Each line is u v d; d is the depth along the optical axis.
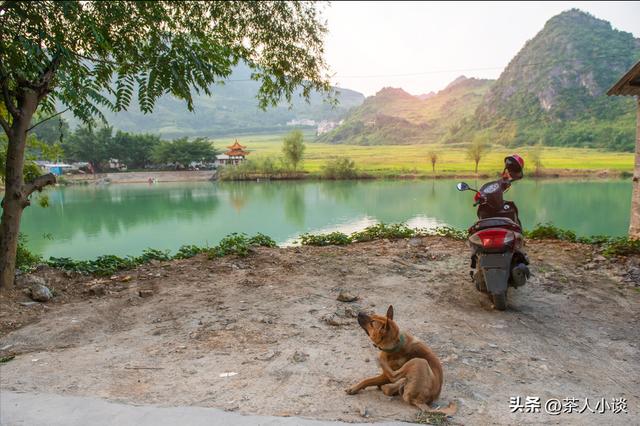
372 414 3.03
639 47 190.00
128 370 3.86
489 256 5.16
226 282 6.29
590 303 5.38
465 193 51.28
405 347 3.30
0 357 4.22
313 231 26.38
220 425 2.90
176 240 24.98
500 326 4.74
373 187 64.06
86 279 6.59
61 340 4.61
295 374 3.67
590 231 25.12
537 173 78.44
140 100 6.05
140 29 6.55
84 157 98.38
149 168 104.12
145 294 5.89
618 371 3.84
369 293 5.75
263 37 9.02
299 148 88.69
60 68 5.53
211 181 88.88
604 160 99.69
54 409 3.17
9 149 5.91
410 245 8.10
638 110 8.12
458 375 3.66
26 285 5.99
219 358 4.04
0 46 5.38
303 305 5.38
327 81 9.70
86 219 35.38
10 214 5.89
